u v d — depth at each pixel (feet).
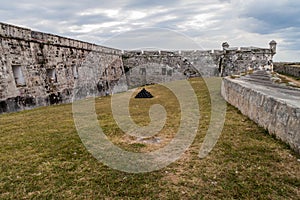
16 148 15.42
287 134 14.17
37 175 11.70
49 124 22.09
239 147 14.66
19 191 10.32
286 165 11.95
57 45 45.16
